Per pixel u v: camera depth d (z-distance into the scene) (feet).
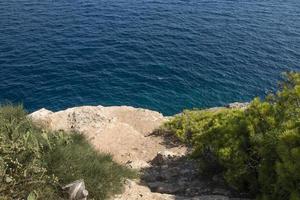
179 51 152.25
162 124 72.33
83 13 185.06
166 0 211.20
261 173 36.14
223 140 42.34
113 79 129.29
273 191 34.88
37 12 181.78
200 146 45.29
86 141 43.78
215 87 130.11
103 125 67.00
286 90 41.19
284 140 32.81
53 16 178.29
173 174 46.73
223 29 176.04
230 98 125.39
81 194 29.50
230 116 47.26
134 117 78.74
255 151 39.06
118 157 58.34
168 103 120.06
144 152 61.16
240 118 44.37
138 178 44.78
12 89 119.34
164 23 178.70
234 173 39.06
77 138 43.37
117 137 64.90
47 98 117.08
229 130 42.63
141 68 137.39
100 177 33.47
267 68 144.25
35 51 143.13
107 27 170.09
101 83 126.62
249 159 39.40
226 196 39.37
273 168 35.27
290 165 31.32
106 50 148.56
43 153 30.86
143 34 165.37
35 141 29.07
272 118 39.99
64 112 69.36
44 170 27.96
